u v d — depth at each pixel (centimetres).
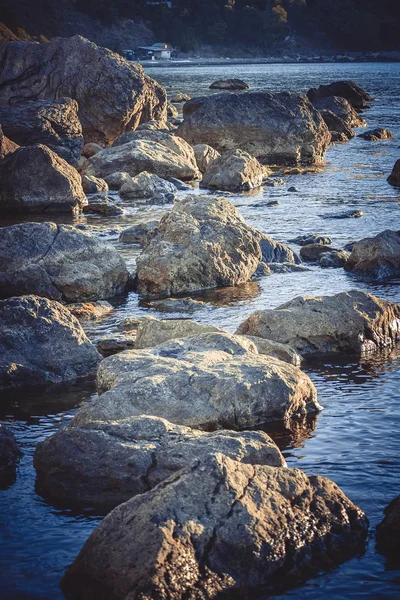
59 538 1289
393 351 2158
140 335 2078
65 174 4212
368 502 1373
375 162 5794
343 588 1146
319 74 18925
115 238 3500
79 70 6103
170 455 1400
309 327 2141
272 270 2975
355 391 1875
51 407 1816
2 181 4194
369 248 2925
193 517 1136
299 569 1170
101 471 1410
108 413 1611
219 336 1877
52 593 1144
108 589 1091
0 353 1969
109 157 5047
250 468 1234
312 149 5828
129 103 6097
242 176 4725
